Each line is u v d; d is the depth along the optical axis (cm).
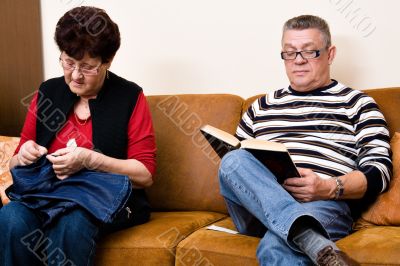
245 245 131
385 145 152
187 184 184
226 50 212
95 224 138
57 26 154
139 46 227
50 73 244
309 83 166
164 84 224
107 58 158
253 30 207
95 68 156
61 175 144
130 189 142
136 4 226
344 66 195
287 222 117
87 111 167
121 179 142
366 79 192
